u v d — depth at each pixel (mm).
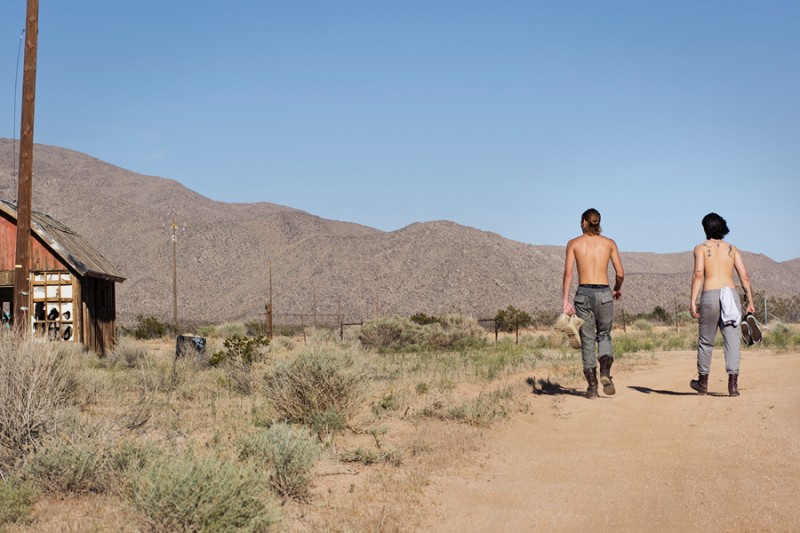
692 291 9734
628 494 5840
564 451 7559
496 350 26438
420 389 13031
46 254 25141
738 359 9391
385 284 131625
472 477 6812
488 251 144125
